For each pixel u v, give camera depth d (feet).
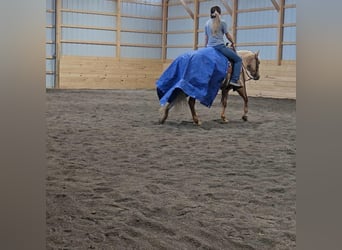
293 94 42.16
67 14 52.11
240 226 8.54
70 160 14.29
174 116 26.22
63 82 51.42
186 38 56.13
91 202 9.96
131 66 55.98
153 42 58.23
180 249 7.41
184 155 15.46
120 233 8.09
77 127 21.17
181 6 56.39
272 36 46.55
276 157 15.26
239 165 14.01
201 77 21.38
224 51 22.27
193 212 9.35
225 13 51.57
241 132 20.75
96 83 53.47
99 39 54.29
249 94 45.98
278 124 23.58
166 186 11.45
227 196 10.60
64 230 8.20
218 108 31.50
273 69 44.42
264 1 47.29
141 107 30.73
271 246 7.57
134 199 10.25
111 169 13.23
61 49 51.88
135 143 17.51
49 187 11.13
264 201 10.21
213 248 7.46
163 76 22.15
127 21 56.08
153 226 8.49
